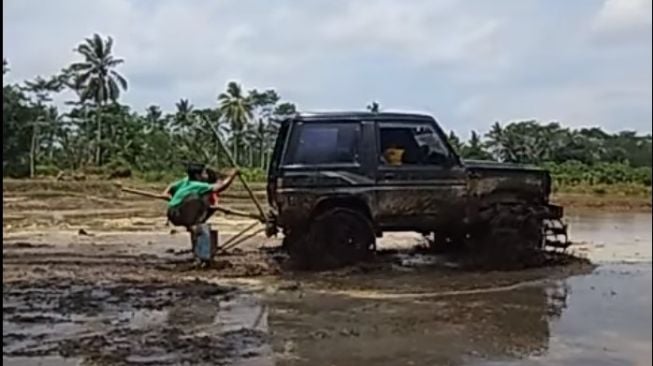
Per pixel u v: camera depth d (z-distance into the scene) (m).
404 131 11.98
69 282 10.64
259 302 9.30
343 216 11.80
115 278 10.99
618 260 12.97
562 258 12.79
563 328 7.91
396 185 11.83
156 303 9.20
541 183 12.45
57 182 45.09
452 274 11.42
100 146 64.69
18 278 10.93
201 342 7.37
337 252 11.80
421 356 6.93
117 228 20.69
